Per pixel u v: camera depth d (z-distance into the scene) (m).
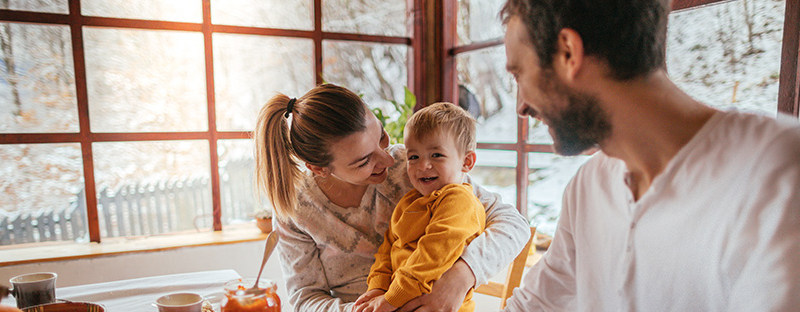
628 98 0.52
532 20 0.54
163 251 2.14
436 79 2.66
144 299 1.20
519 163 2.22
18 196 2.08
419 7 2.64
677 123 0.53
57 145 2.12
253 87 2.42
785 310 0.42
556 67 0.53
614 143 0.57
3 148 2.03
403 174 1.18
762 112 0.51
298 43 2.47
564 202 0.79
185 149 2.33
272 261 2.34
